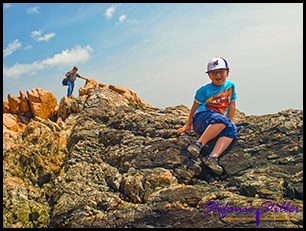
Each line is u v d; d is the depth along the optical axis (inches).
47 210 129.3
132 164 138.2
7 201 127.7
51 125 196.7
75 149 159.9
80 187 130.3
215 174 128.7
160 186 119.3
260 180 110.6
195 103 138.9
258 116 161.8
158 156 139.1
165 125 169.2
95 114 194.2
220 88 133.1
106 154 157.4
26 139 171.3
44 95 316.8
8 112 321.1
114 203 117.5
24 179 149.8
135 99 285.1
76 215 114.7
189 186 115.3
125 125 177.2
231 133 132.5
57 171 158.6
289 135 136.0
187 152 137.6
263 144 135.3
